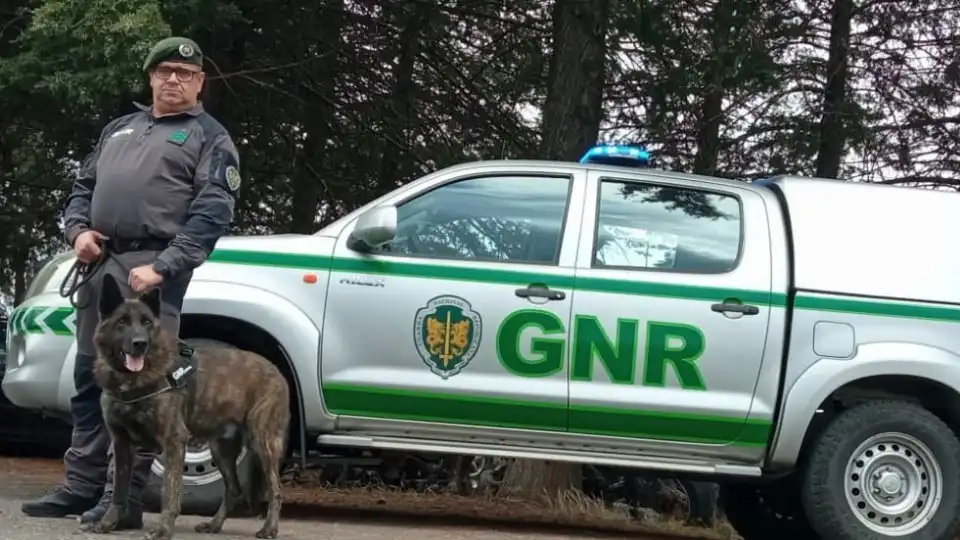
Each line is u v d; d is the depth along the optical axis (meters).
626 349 6.40
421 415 6.34
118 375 4.77
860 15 12.62
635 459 6.46
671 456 6.50
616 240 6.57
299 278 6.35
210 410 5.20
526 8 13.47
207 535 5.41
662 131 11.68
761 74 10.72
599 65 10.00
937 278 6.68
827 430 6.55
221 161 5.31
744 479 6.99
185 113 5.42
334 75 13.12
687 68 10.88
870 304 6.59
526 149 13.16
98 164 5.47
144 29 9.14
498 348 6.35
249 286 6.29
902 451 6.59
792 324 6.51
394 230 6.16
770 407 6.47
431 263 6.39
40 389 6.33
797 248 6.63
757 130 12.31
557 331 6.37
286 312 6.26
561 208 6.59
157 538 4.83
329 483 9.55
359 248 6.39
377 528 6.54
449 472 9.50
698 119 11.62
